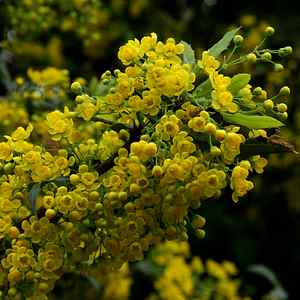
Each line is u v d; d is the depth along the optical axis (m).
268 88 0.89
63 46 0.88
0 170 0.39
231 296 0.72
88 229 0.39
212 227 0.96
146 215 0.37
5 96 0.69
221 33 1.04
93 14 0.74
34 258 0.39
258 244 1.00
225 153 0.36
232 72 0.64
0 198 0.39
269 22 1.02
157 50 0.38
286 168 1.00
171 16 1.08
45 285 0.39
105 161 0.39
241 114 0.37
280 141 0.38
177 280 0.70
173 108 0.37
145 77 0.37
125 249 0.39
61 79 0.64
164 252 0.72
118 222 0.38
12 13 0.69
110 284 0.72
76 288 0.65
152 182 0.37
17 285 0.40
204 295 0.71
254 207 1.00
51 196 0.38
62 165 0.38
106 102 0.38
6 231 0.39
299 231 1.01
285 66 0.88
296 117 0.96
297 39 0.99
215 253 0.97
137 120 0.38
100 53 0.96
